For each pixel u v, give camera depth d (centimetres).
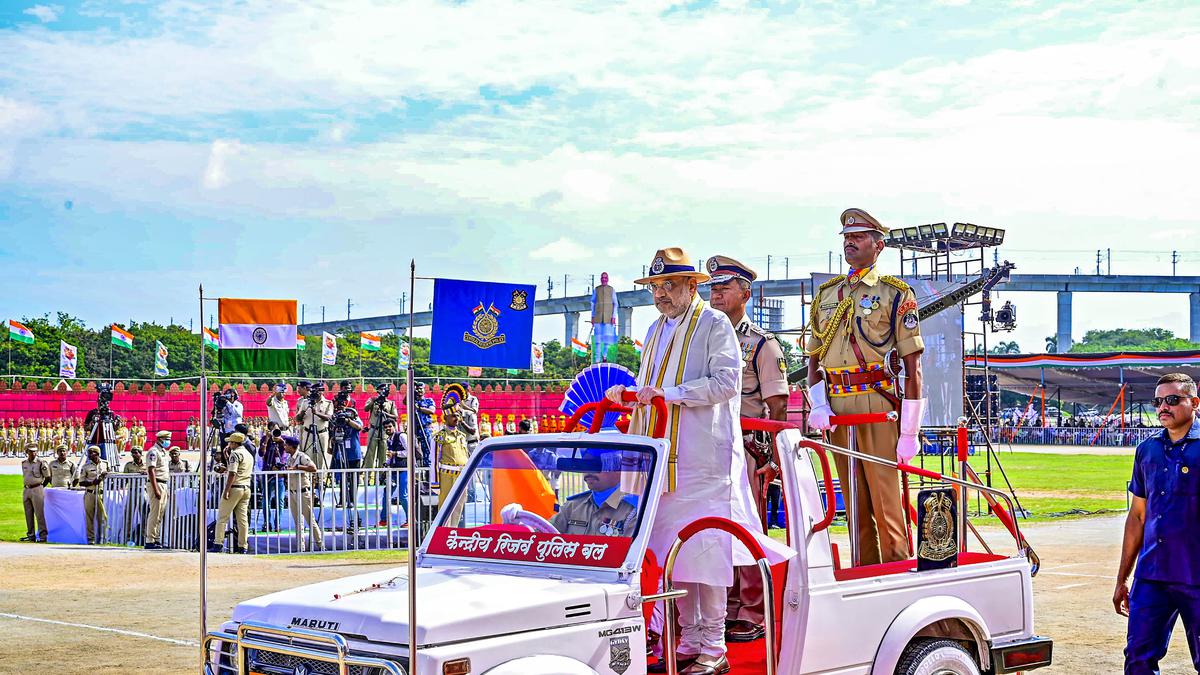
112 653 1014
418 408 2052
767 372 841
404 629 450
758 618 700
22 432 5144
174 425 5409
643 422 641
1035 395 7444
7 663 971
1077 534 1878
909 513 725
